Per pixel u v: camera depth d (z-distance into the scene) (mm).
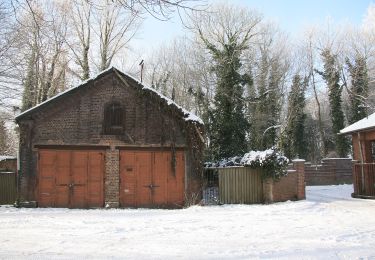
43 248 9938
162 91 40812
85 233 12297
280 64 44562
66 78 34438
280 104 44594
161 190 20531
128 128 20688
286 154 38688
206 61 38938
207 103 34156
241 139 29641
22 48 21406
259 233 12180
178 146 20750
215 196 22344
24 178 19984
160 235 11906
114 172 20391
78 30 35219
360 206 19516
